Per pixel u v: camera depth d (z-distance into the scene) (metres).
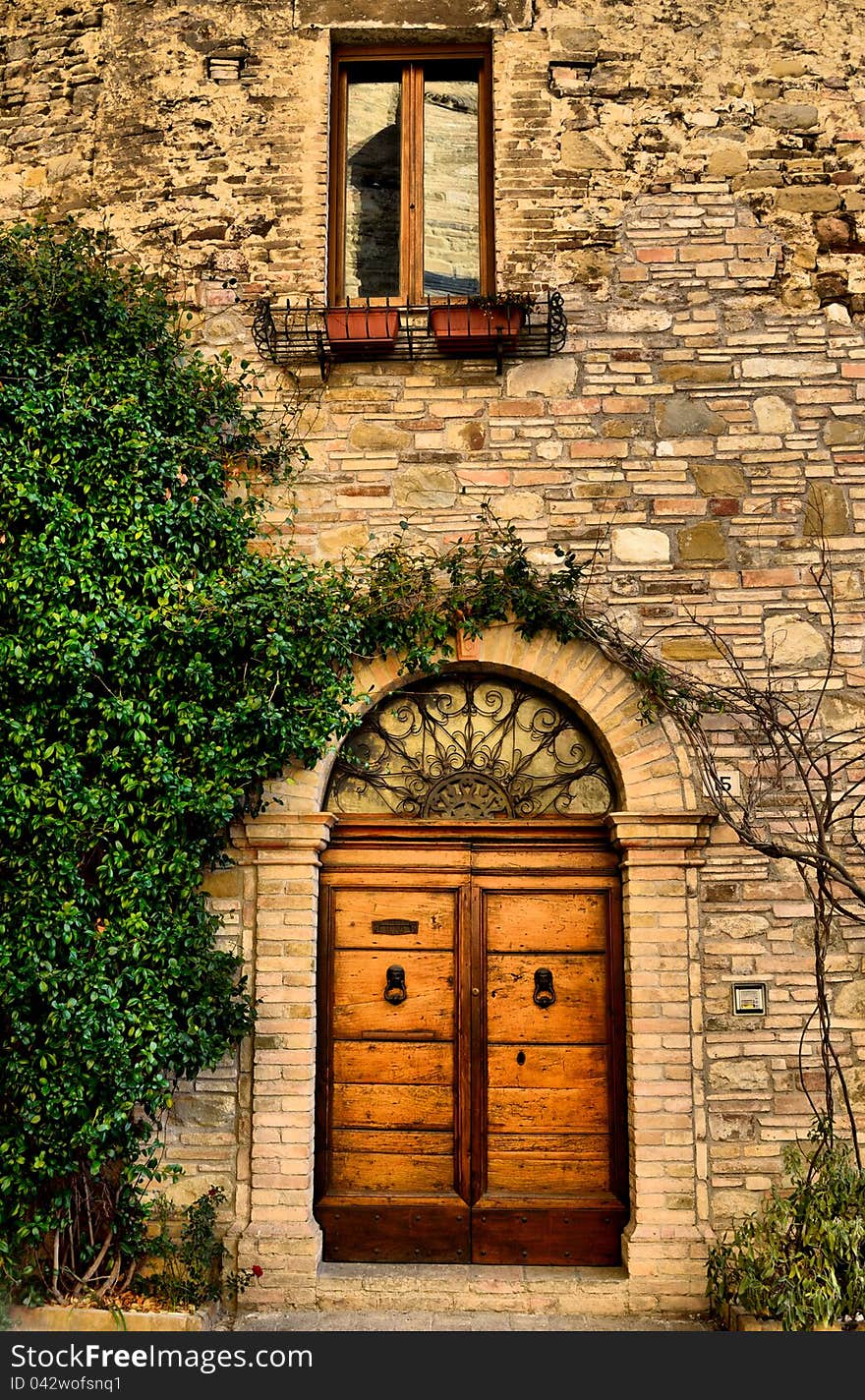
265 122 6.26
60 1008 5.04
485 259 6.23
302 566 5.62
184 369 5.93
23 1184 5.03
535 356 5.97
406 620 5.72
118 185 6.31
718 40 6.20
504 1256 5.51
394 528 5.86
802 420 5.88
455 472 5.90
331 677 5.48
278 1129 5.41
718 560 5.79
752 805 5.59
